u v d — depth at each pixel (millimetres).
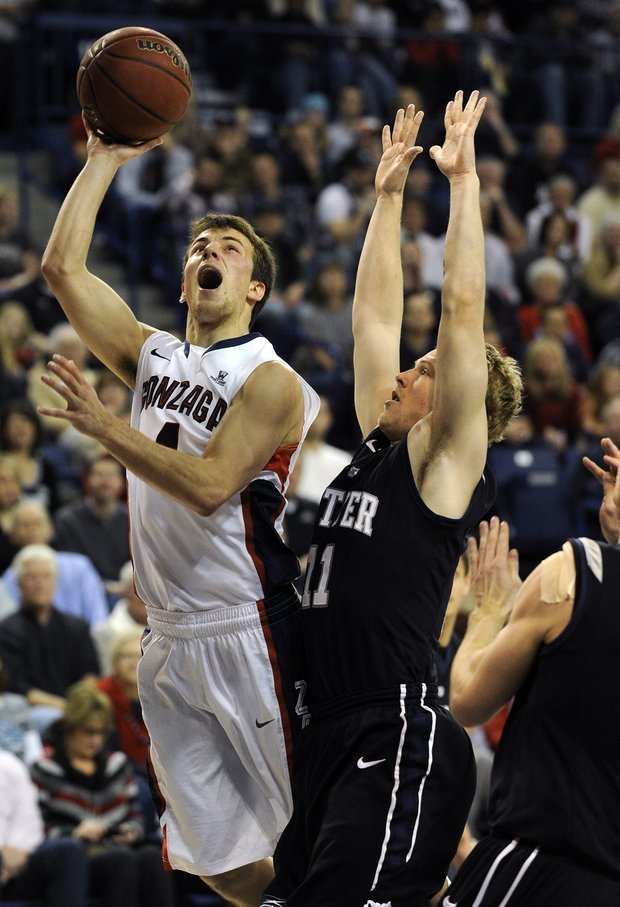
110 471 13414
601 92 24219
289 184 20031
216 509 5527
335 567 5668
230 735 5941
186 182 19141
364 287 6680
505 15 25531
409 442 5672
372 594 5555
